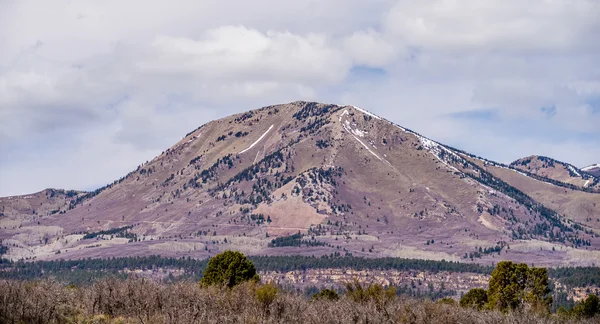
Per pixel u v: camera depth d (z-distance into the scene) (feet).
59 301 236.43
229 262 362.12
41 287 239.91
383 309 276.82
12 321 211.82
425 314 278.87
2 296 220.84
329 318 253.85
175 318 227.61
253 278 360.07
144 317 240.12
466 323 284.61
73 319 232.12
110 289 257.14
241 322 241.14
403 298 312.91
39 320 217.77
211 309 251.19
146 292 259.39
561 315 361.51
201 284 354.33
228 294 283.59
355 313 263.90
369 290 321.32
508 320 297.74
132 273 301.02
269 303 280.92
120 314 251.19
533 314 316.60
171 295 260.62
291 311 266.98
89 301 252.83
